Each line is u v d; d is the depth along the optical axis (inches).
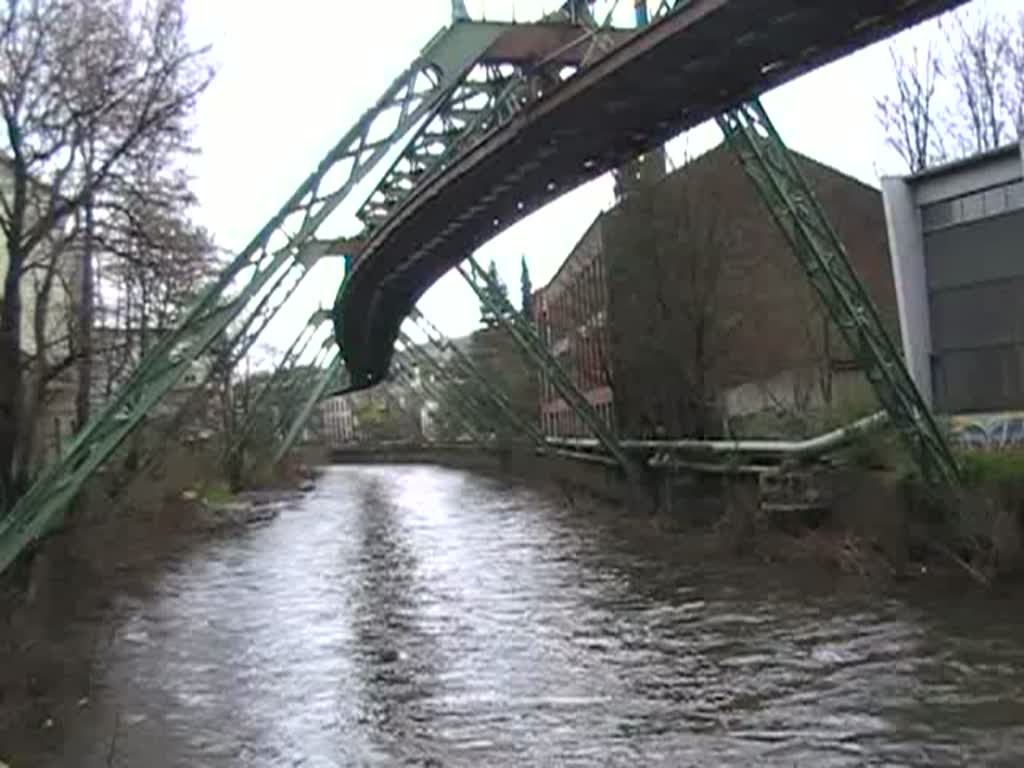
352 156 914.1
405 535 1412.4
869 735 468.1
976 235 990.4
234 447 2292.1
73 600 897.5
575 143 863.1
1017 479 765.9
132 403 846.5
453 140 1120.2
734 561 959.6
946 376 1020.5
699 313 1363.2
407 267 1444.4
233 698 583.5
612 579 930.1
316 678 625.0
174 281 1164.5
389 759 468.8
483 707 544.1
